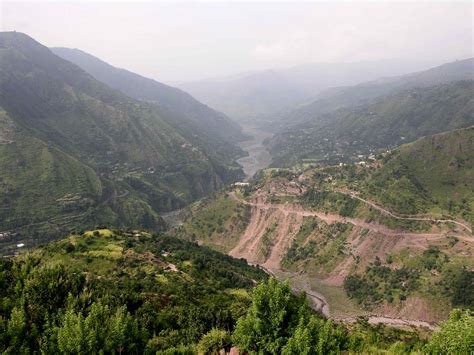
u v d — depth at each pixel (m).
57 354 56.66
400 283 190.25
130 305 92.50
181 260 149.12
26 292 71.25
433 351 51.50
